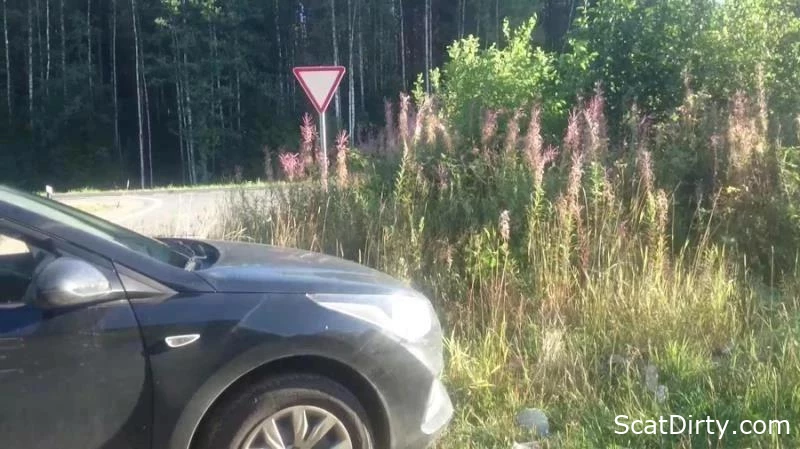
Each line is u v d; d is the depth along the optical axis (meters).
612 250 6.34
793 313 5.74
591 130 7.31
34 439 3.49
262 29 48.84
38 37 45.56
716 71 8.81
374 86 47.47
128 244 3.96
